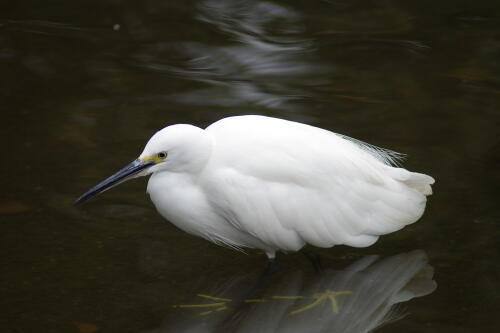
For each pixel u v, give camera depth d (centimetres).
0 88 1416
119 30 1656
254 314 888
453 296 904
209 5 1780
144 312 880
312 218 933
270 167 918
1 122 1305
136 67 1500
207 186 936
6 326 846
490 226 1034
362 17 1714
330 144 960
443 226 1045
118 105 1362
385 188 966
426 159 1188
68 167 1177
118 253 994
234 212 926
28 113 1337
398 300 903
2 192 1112
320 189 933
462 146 1226
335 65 1502
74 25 1675
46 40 1598
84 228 1045
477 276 939
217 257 1005
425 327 844
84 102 1373
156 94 1396
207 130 980
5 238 1013
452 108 1340
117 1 1791
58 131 1281
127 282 934
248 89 1411
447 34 1616
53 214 1069
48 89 1417
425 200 1000
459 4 1758
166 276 952
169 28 1669
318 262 995
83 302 894
